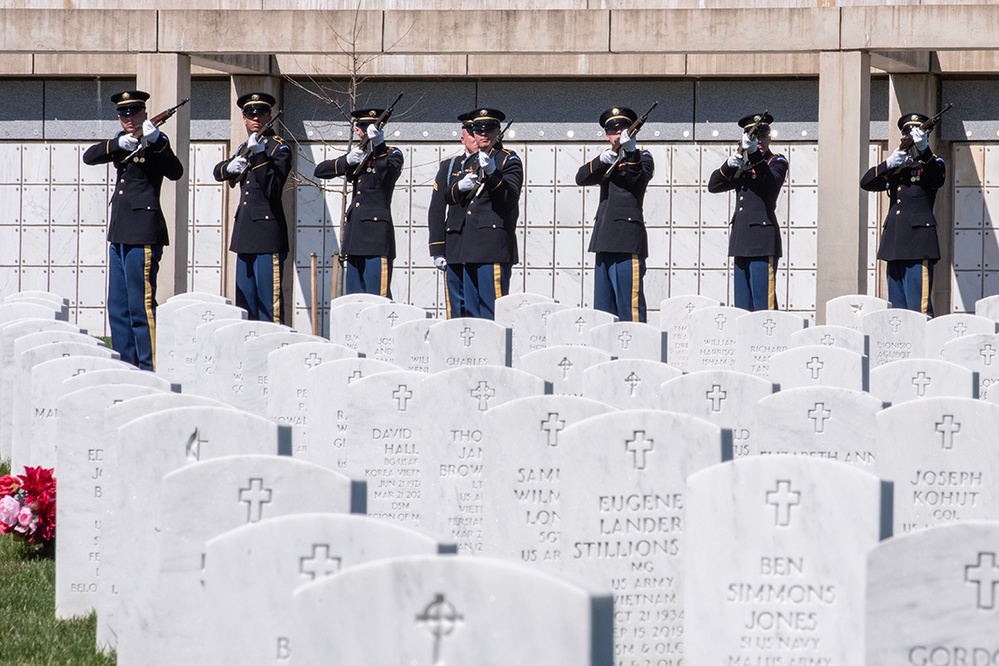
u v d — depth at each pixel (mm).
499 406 23562
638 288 56312
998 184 74500
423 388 26828
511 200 55969
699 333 47438
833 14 64562
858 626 18297
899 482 23562
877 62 70000
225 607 16469
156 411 22844
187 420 21234
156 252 51250
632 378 31359
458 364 37281
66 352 33000
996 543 14758
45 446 31203
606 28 65875
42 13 68375
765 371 43938
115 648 23719
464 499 26859
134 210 50594
